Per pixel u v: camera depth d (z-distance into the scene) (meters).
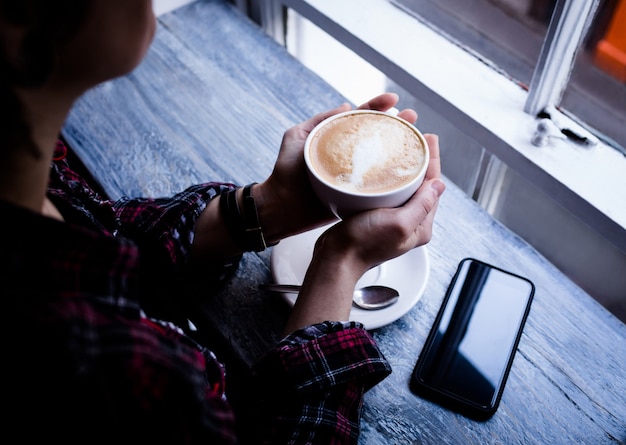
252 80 0.93
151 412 0.36
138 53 0.38
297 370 0.52
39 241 0.34
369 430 0.57
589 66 0.76
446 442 0.56
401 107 1.07
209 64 0.96
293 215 0.65
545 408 0.58
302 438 0.50
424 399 0.59
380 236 0.55
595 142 0.76
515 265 0.70
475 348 0.61
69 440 0.35
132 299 0.40
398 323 0.65
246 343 0.63
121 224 0.64
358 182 0.54
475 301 0.65
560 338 0.63
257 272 0.69
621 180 0.73
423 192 0.57
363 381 0.55
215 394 0.45
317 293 0.56
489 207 1.01
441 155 1.03
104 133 0.85
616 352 0.62
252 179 0.79
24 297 0.33
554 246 0.93
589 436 0.56
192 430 0.39
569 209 0.75
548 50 0.73
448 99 0.83
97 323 0.34
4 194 0.36
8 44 0.31
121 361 0.35
